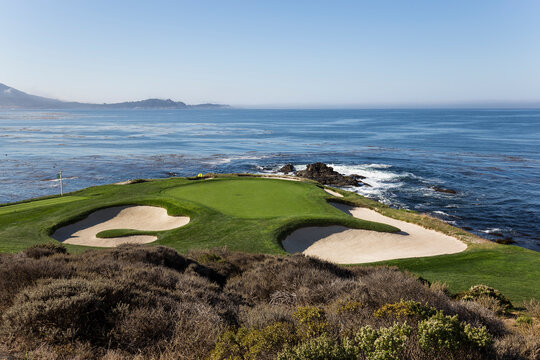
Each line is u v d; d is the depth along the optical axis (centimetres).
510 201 4659
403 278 1072
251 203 3194
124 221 2973
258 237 2394
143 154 9231
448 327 582
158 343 622
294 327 673
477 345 586
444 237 2723
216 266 1514
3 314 650
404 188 5472
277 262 1438
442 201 4722
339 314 760
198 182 4016
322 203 3203
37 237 2372
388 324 661
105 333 644
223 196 3419
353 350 543
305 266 1393
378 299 867
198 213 2905
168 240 2392
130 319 668
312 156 8894
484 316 849
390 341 539
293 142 12269
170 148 10519
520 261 2127
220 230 2538
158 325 666
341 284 1087
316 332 639
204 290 964
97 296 705
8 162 7788
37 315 623
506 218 4003
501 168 6938
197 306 770
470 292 1363
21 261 957
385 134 15075
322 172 6306
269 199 3328
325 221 2727
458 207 4441
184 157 8775
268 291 1170
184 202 3133
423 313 686
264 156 8962
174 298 830
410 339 576
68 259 1262
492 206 4453
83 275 924
